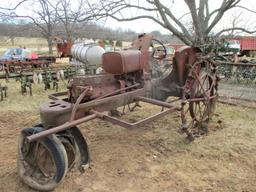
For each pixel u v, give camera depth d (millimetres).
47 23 16578
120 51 4242
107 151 4398
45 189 3312
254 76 9367
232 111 6406
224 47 5332
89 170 3811
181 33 8758
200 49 4973
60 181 3234
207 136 4949
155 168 3893
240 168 3867
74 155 3588
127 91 4359
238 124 5539
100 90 3961
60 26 17797
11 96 8367
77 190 3393
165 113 3930
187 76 4801
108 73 4246
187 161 4074
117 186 3477
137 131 5230
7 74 11320
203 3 8930
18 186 3480
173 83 5020
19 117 6219
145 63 4645
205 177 3654
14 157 4227
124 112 6324
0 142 4820
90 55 12672
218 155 4230
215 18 8742
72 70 11016
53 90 9234
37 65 14305
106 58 4219
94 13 8812
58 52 18969
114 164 3996
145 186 3473
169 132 5145
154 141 4762
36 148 3367
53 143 3168
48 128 3445
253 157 4156
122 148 4508
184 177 3658
